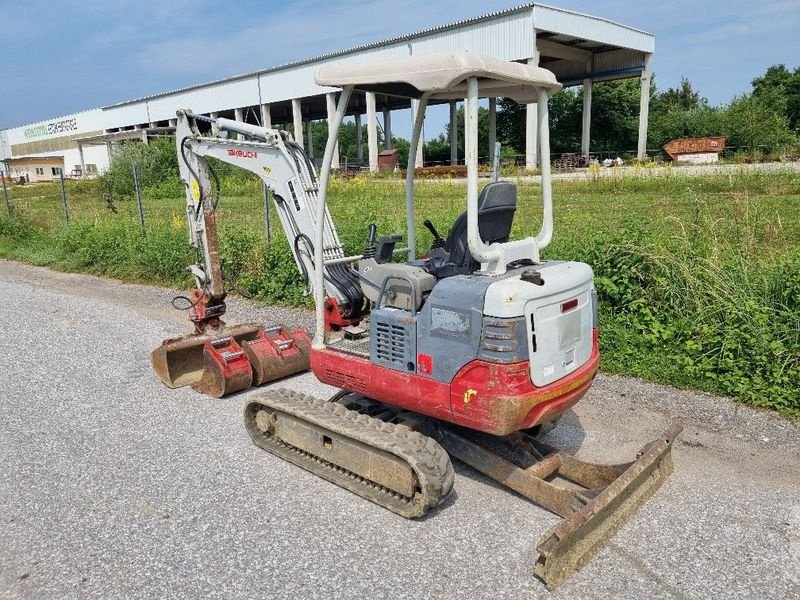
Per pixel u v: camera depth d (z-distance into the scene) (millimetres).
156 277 11562
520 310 3568
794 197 14609
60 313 9406
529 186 21453
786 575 3432
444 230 9250
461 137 49188
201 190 6363
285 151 5531
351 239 9094
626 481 3643
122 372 6805
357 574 3488
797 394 5379
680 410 5480
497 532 3844
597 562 3555
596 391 5906
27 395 6176
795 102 50500
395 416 4535
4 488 4449
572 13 28922
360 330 4906
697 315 6348
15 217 17031
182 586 3422
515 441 4414
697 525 3875
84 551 3738
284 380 6535
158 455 4910
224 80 44031
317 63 36969
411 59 3828
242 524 3982
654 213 12445
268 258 9844
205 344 6102
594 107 48594
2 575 3539
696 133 42281
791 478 4398
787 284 6094
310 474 4586
